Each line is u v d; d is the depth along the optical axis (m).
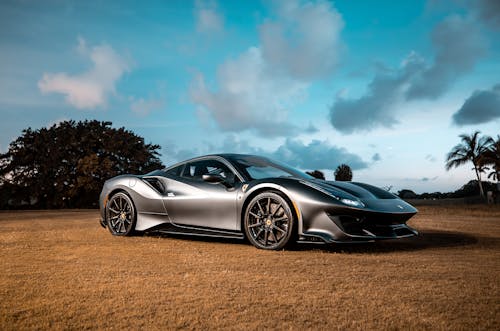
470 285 2.48
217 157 4.89
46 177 31.59
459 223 7.16
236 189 4.43
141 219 5.20
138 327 1.78
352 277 2.71
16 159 31.50
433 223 7.15
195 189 4.77
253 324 1.81
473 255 3.66
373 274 2.80
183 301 2.16
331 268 3.02
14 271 2.94
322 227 3.93
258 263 3.25
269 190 4.18
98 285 2.51
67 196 31.33
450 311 1.97
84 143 32.16
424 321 1.83
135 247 4.20
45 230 6.08
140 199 5.19
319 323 1.82
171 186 5.01
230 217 4.44
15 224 7.73
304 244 4.48
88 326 1.80
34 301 2.17
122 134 32.75
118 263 3.25
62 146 31.64
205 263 3.25
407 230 4.38
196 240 4.91
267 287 2.45
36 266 3.12
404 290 2.36
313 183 4.16
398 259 3.43
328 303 2.11
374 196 4.32
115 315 1.94
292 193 4.01
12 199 31.94
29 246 4.23
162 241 4.77
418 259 3.43
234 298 2.21
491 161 35.25
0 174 31.33
